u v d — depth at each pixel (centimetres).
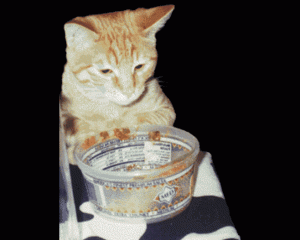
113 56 100
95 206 81
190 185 82
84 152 85
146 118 123
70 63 104
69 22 95
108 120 125
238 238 77
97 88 110
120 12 110
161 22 104
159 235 76
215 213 84
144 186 73
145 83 119
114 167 92
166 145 91
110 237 76
